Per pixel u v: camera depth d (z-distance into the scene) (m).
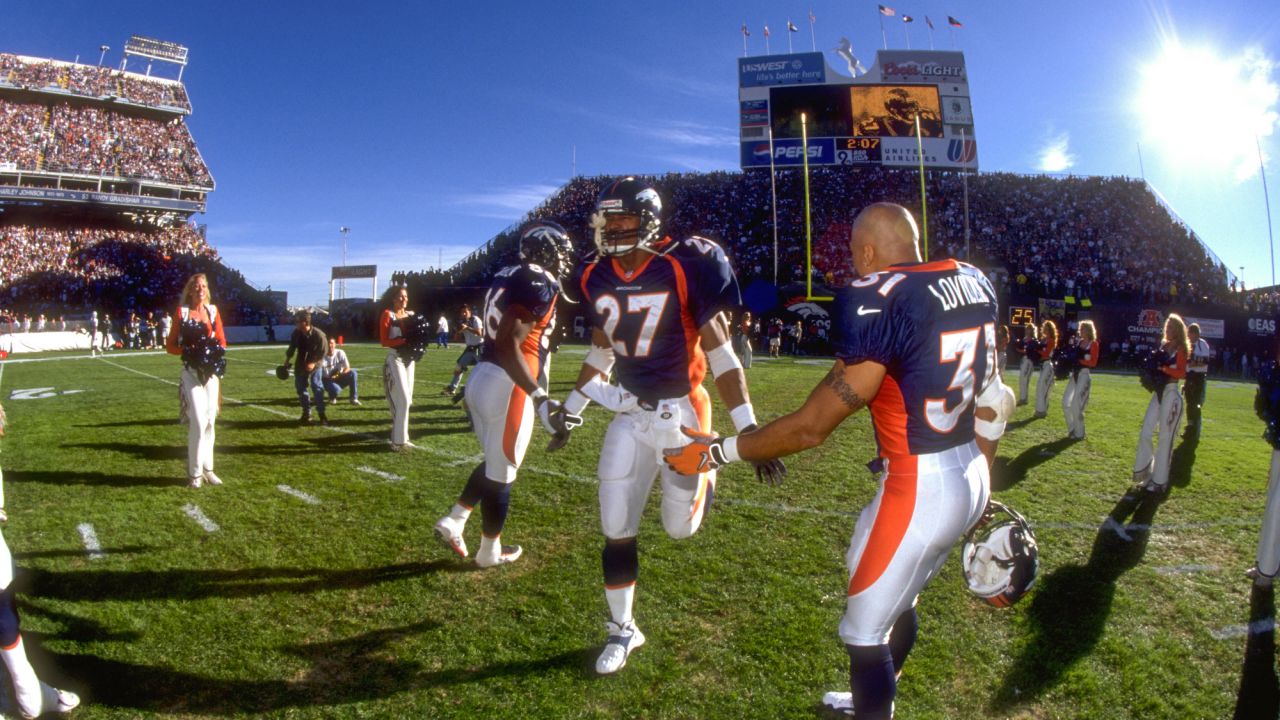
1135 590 3.94
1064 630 3.45
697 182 39.22
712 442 2.33
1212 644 3.35
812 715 2.76
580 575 4.04
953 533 2.15
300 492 5.63
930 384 2.11
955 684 2.98
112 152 44.06
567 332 31.94
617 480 3.03
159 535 4.61
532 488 5.79
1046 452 7.60
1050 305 29.00
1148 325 29.05
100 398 11.14
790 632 3.38
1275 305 28.61
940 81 36.75
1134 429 9.26
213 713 2.76
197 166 46.84
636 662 3.13
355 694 2.88
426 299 34.34
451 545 4.12
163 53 48.91
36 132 42.16
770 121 36.47
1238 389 18.58
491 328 4.08
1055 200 36.47
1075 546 4.62
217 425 8.59
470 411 4.17
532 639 3.32
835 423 2.14
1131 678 3.04
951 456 2.17
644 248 2.87
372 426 8.56
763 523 4.94
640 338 2.93
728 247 34.50
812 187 36.88
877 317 2.08
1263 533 4.00
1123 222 35.50
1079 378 8.34
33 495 5.49
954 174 38.06
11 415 9.32
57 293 33.47
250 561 4.20
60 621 3.42
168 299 35.78
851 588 2.26
